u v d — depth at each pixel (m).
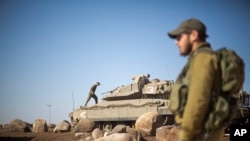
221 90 4.22
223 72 4.20
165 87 36.72
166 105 34.69
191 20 4.62
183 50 4.65
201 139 4.21
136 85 38.19
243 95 32.09
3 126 43.38
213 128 4.16
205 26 4.67
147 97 37.62
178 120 4.37
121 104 37.59
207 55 4.23
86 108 40.47
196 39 4.58
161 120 30.27
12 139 29.78
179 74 4.54
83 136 29.44
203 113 4.07
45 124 41.66
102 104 39.59
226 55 4.27
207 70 4.12
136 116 36.16
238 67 4.20
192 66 4.28
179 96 4.32
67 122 40.75
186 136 4.14
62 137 30.66
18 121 41.81
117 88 40.59
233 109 4.45
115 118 37.75
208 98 4.08
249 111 31.84
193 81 4.15
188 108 4.09
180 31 4.64
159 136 21.42
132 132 24.78
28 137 31.31
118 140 19.59
